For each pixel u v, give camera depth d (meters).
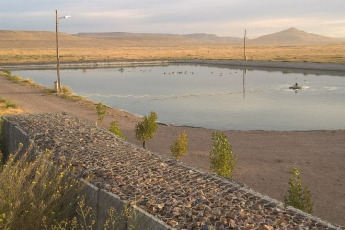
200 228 5.51
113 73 74.31
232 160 13.27
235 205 6.41
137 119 28.16
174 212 6.00
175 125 27.16
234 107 36.84
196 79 63.38
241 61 90.31
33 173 7.90
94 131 12.09
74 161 8.68
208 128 26.98
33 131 11.70
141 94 46.16
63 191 7.07
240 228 5.56
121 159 9.02
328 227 5.77
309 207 9.56
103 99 41.75
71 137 11.09
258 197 6.84
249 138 23.05
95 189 6.93
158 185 7.26
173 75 70.50
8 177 6.96
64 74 71.25
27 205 6.34
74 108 31.02
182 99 42.16
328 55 114.94
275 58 104.38
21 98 35.34
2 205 6.13
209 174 8.15
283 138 23.03
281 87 51.91
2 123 13.77
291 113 33.66
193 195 6.80
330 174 16.11
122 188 7.01
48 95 37.69
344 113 33.25
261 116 32.38
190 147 20.48
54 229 5.93
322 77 64.25
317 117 31.78
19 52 149.88
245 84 56.00
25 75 68.50
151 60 99.19
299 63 79.44
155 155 9.57
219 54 136.50
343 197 13.55
